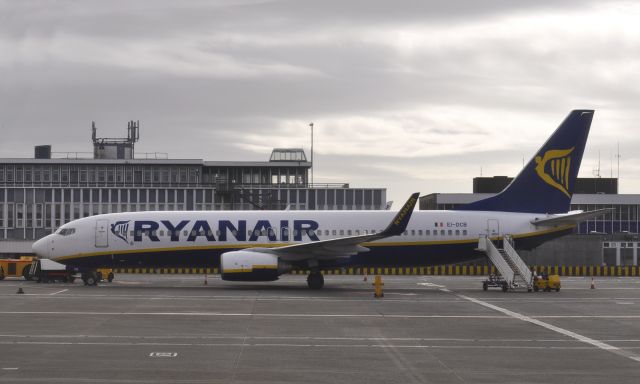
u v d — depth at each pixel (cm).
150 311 4259
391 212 6088
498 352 3030
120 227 6028
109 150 12950
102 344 3120
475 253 6038
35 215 10262
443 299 5128
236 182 12012
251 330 3556
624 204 11812
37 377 2462
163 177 11744
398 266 6047
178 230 5984
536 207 6112
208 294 5369
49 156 12612
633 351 3075
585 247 9388
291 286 6269
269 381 2441
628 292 5781
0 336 3322
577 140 6122
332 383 2430
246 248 5950
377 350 3053
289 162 12038
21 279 7188
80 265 6069
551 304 4831
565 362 2822
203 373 2550
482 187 12812
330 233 5981
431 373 2600
